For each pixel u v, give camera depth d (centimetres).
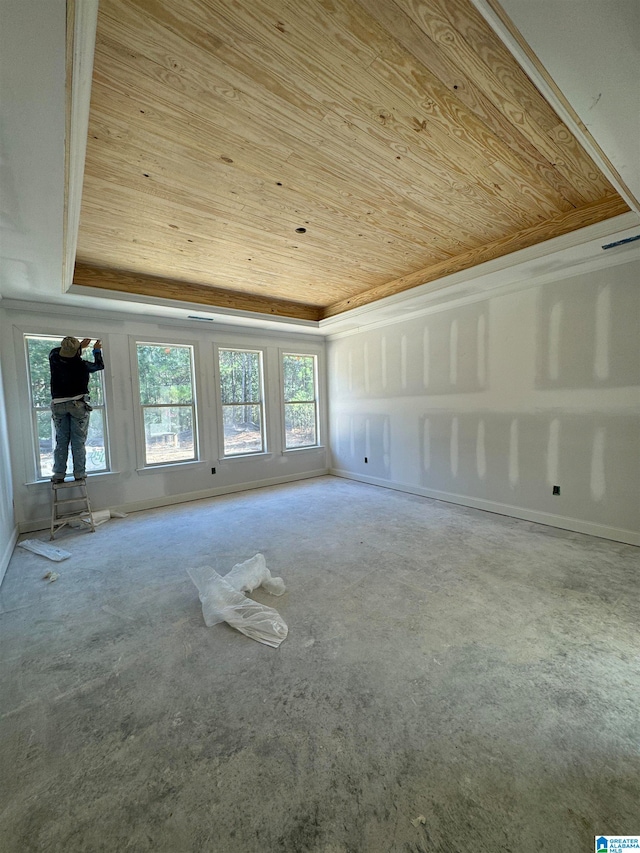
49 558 313
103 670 179
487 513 413
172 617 223
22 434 384
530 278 364
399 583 258
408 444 512
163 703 158
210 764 131
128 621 220
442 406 462
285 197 256
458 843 105
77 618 224
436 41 146
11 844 107
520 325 379
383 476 556
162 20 134
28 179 174
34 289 343
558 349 352
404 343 506
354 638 199
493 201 271
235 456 543
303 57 151
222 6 130
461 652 186
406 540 338
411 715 149
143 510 457
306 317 564
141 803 118
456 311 438
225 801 118
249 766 130
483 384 416
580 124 158
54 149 156
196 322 500
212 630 209
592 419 333
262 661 183
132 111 175
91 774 128
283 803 117
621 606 223
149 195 248
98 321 431
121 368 447
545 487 370
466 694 159
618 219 263
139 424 461
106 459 441
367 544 331
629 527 317
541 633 199
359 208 275
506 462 400
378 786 122
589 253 305
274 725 146
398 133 197
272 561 299
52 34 108
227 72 157
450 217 295
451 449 456
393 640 196
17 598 248
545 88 143
